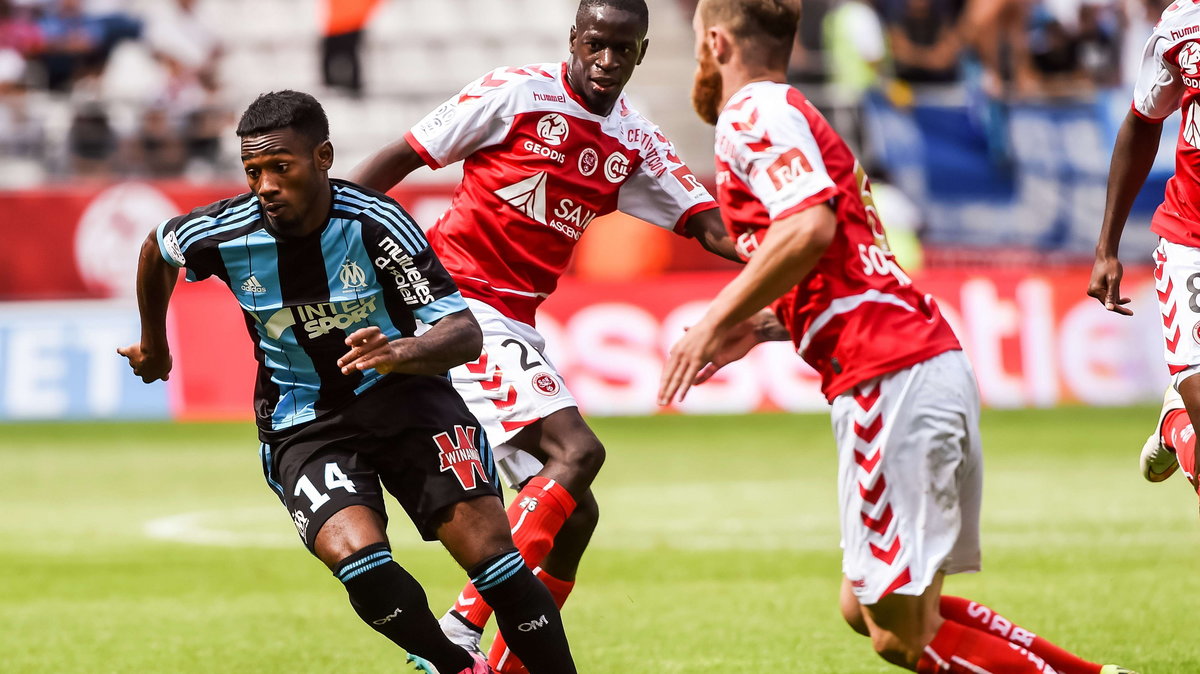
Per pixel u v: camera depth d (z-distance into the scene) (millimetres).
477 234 17781
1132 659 18031
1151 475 18828
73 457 46250
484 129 17688
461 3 70875
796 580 24938
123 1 66000
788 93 13172
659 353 53844
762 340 15367
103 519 34000
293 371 14312
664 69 68312
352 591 13430
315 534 13633
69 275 54469
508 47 70875
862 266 13273
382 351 13125
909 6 63000
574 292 54188
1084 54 65000
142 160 61500
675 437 49781
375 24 70250
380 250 13781
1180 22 16422
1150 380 55438
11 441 50750
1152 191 59625
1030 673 13289
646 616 21781
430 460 14125
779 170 12727
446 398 14531
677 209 18531
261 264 13922
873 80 62375
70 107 61156
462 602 15938
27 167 60875
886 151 59906
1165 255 17016
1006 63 64250
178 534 31734
